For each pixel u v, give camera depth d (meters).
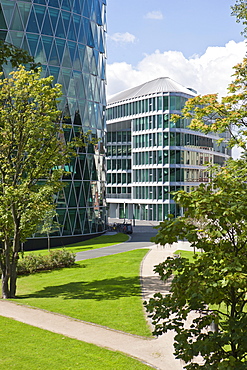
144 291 19.00
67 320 14.53
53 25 42.56
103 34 52.47
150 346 11.75
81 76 45.59
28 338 12.50
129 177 80.44
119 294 18.59
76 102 44.81
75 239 44.47
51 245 41.91
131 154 80.00
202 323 6.30
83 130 45.66
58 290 20.88
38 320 14.58
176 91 69.19
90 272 25.66
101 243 42.12
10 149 20.08
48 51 42.06
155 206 71.94
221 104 14.27
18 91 19.31
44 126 19.27
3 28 39.53
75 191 44.75
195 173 73.44
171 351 11.31
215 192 6.56
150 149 71.94
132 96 75.69
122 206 82.44
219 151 84.12
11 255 20.58
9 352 11.29
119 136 81.69
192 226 6.22
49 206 20.06
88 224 46.53
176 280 5.98
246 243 6.31
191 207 6.14
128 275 23.44
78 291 20.06
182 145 70.12
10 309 16.38
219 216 5.86
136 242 42.56
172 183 69.75
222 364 5.29
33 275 26.19
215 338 5.81
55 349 11.51
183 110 15.19
